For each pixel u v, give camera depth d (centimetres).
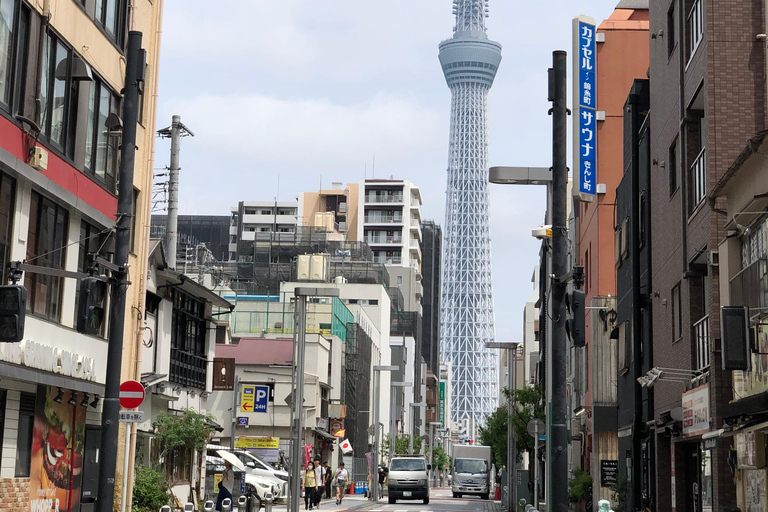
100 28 2517
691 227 2216
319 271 9994
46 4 2097
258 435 5931
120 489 2720
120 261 1585
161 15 3097
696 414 2111
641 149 2983
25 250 2059
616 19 4125
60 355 2241
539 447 4547
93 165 2506
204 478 4122
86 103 2412
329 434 6781
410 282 15950
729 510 1862
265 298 7938
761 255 1680
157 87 3062
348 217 17262
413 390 14562
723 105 2019
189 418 3397
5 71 1930
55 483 2344
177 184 4378
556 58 1617
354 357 8144
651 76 2811
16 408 2102
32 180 2020
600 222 3866
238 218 17450
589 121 3181
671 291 2481
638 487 2908
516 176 2097
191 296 3900
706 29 2041
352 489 7244
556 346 1582
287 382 5988
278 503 4750
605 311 3647
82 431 2550
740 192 1795
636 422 2928
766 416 1631
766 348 1617
